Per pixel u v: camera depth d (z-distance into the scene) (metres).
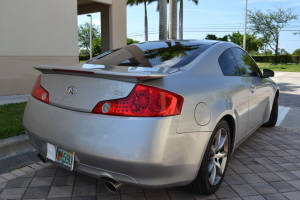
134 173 1.93
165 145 1.93
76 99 2.12
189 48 2.91
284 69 28.89
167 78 2.15
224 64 2.96
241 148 3.95
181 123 2.03
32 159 3.24
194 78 2.38
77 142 2.02
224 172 2.75
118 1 10.19
